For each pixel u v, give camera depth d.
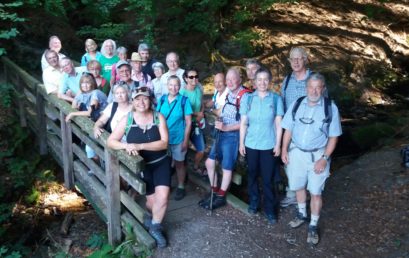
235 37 10.67
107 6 9.90
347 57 10.73
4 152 7.35
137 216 4.41
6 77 8.52
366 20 12.98
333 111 4.09
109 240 4.80
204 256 4.25
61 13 9.92
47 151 7.11
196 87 5.19
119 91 4.52
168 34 10.43
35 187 6.90
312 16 12.56
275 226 4.72
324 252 4.31
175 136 4.97
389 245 4.36
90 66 5.80
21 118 7.66
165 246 4.35
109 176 4.53
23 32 9.38
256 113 4.43
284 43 10.86
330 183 5.73
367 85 10.46
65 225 5.84
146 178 4.28
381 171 5.81
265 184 4.68
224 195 5.07
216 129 4.95
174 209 5.04
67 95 5.98
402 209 4.91
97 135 4.54
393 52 12.16
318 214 4.42
